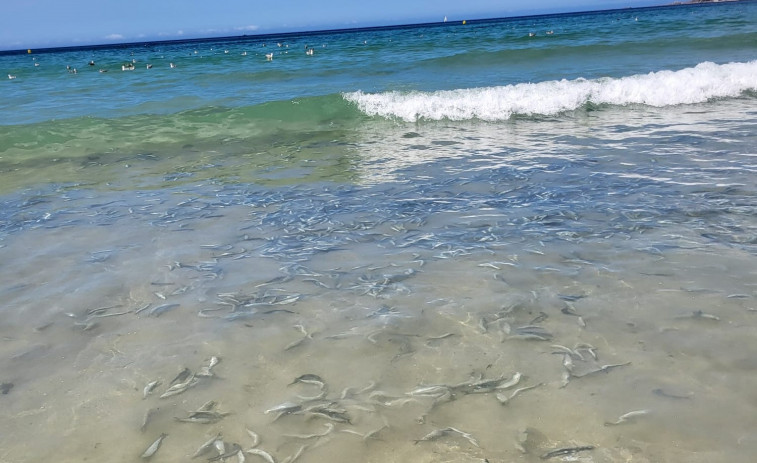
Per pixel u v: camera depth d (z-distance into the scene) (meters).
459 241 5.34
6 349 3.78
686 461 2.59
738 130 9.36
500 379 3.28
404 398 3.15
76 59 37.06
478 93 12.36
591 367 3.34
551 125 10.74
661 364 3.34
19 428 3.00
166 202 6.96
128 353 3.70
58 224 6.25
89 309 4.30
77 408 3.16
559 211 6.00
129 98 15.20
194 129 11.30
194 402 3.18
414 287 4.46
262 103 12.38
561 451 2.69
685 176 6.98
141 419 3.05
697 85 12.45
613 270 4.58
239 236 5.73
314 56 25.83
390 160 8.70
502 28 50.66
